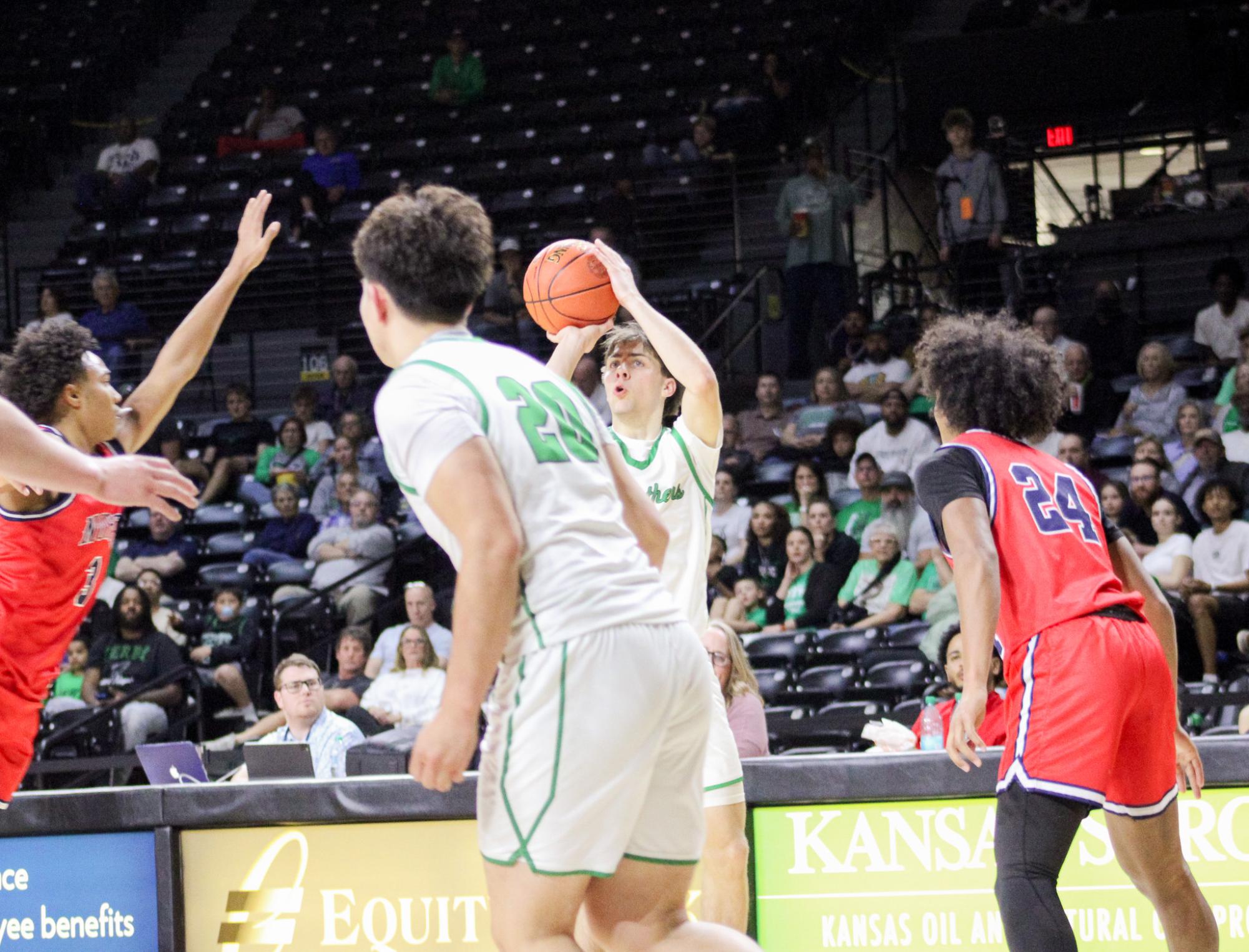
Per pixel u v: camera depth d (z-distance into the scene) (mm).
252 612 10023
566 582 2488
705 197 15164
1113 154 15250
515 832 2473
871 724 5449
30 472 2945
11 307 15539
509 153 16906
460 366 2588
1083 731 3109
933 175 15406
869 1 17359
